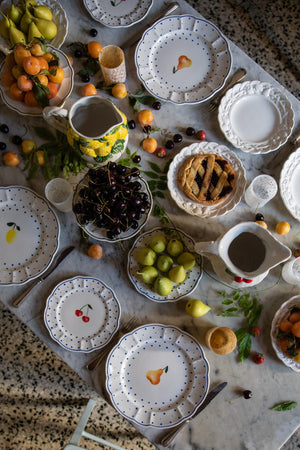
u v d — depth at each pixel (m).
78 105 1.23
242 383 1.34
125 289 1.37
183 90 1.44
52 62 1.34
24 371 2.07
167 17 1.44
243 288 1.37
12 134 1.43
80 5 1.49
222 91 1.46
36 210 1.38
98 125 1.28
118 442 2.03
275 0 2.28
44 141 1.43
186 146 1.43
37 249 1.37
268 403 1.33
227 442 1.31
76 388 2.07
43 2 1.46
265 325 1.37
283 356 1.33
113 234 1.26
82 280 1.35
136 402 1.32
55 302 1.34
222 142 1.44
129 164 1.40
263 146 1.42
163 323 1.36
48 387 2.06
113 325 1.34
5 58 1.41
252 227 1.23
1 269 1.36
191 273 1.35
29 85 1.32
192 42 1.46
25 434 2.03
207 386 1.30
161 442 1.30
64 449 1.40
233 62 1.47
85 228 1.30
